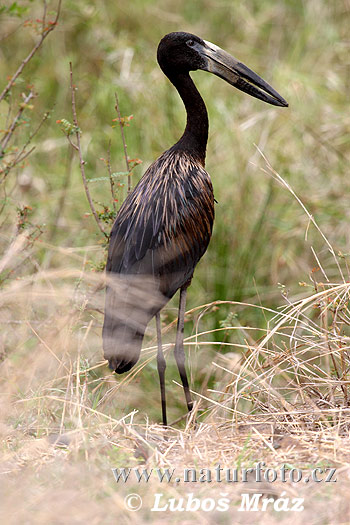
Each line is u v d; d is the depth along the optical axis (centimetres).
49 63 1695
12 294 978
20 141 1490
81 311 975
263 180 1434
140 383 1148
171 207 959
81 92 1666
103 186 1434
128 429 802
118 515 648
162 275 938
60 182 1455
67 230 1354
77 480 696
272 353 960
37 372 927
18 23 1689
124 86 1560
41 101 1636
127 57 1638
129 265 916
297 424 847
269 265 1358
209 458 767
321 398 909
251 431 810
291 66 1652
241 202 1381
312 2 1742
